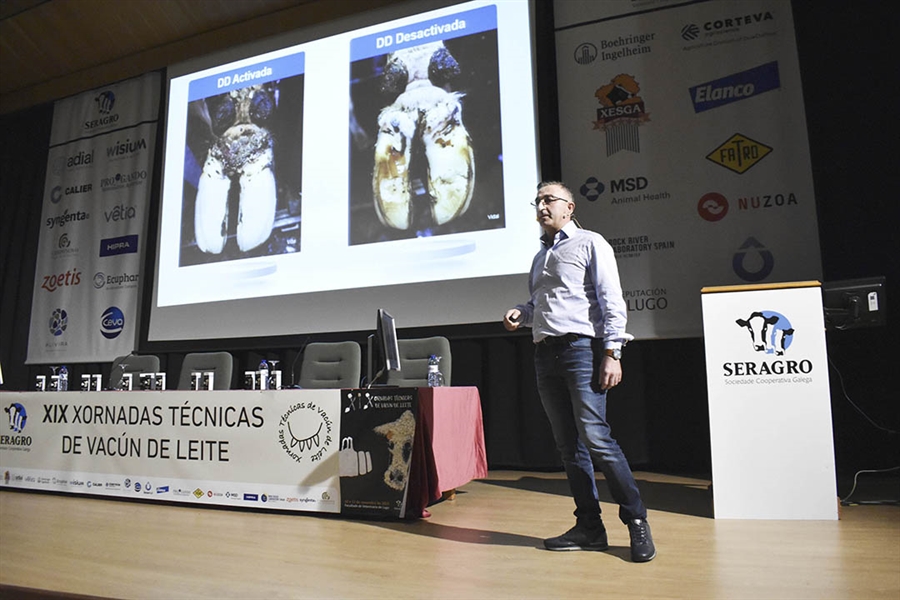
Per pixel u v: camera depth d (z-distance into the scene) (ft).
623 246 12.85
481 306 13.29
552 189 7.03
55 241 19.33
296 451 9.04
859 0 12.67
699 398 12.89
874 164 12.26
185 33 17.79
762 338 8.39
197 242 16.37
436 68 14.53
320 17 15.98
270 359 16.14
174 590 5.43
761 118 12.32
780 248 11.92
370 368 9.71
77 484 10.53
